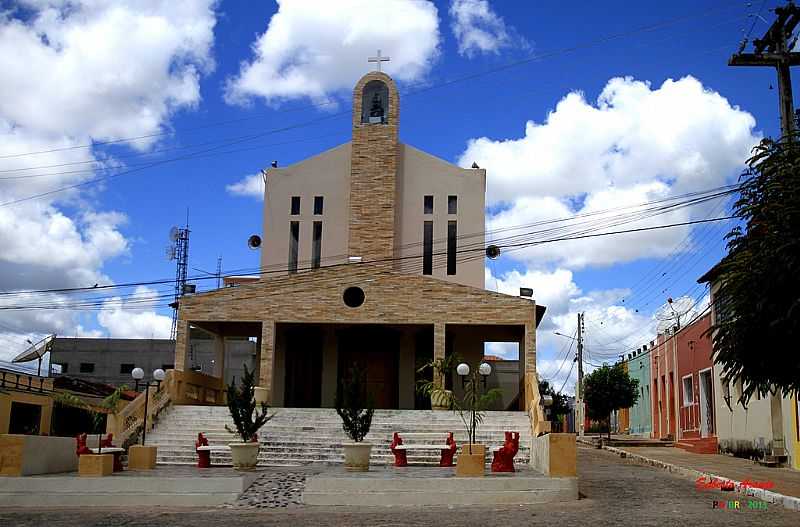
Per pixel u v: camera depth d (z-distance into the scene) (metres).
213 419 24.64
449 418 24.19
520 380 31.98
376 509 14.23
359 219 33.56
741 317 14.64
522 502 14.73
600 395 41.75
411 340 32.22
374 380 32.22
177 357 28.31
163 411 24.97
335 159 35.09
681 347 36.88
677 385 37.66
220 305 28.62
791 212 13.66
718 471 20.73
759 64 20.94
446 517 13.12
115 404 20.81
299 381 32.25
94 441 18.97
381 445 21.59
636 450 31.69
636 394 42.34
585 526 12.03
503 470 17.20
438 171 34.91
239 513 13.82
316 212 34.81
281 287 28.67
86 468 15.97
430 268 34.09
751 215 14.67
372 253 33.22
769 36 21.12
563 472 15.34
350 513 13.71
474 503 14.65
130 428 22.42
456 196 34.72
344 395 18.33
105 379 52.03
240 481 15.38
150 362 52.06
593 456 29.28
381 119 34.94
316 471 18.22
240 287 28.70
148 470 18.38
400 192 34.78
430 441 21.80
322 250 34.28
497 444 22.17
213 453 21.14
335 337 32.25
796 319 13.51
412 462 20.31
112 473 16.66
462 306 28.08
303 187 35.00
